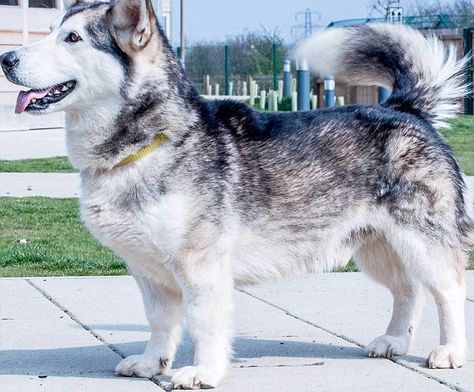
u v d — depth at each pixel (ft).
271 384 7.78
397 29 8.86
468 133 31.19
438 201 8.23
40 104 7.66
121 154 7.62
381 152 8.26
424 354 8.59
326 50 9.03
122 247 7.78
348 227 8.32
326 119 8.34
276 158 8.05
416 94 8.69
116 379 7.95
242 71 55.01
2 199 17.34
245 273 8.08
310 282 11.25
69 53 7.65
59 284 11.12
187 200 7.61
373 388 7.68
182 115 7.75
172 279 7.86
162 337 8.07
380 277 8.74
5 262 12.18
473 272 11.68
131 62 7.66
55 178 20.66
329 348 8.79
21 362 8.37
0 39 32.76
